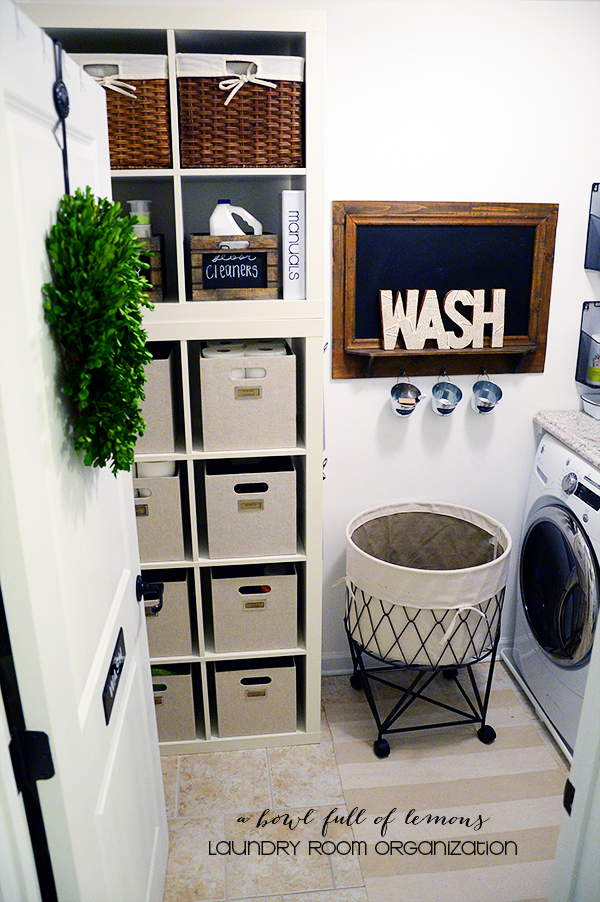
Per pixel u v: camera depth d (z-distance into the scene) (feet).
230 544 6.95
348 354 7.78
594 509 6.71
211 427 6.61
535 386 8.26
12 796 2.88
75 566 3.40
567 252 7.84
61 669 3.06
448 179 7.47
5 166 2.49
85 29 5.53
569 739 7.25
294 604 7.21
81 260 3.05
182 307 6.20
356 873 6.03
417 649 7.07
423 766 7.23
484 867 6.06
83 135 3.74
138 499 6.72
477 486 8.54
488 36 7.10
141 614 5.32
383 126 7.23
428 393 8.09
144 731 5.24
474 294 7.68
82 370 3.18
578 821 3.48
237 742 7.52
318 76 5.78
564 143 7.49
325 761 7.34
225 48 6.22
